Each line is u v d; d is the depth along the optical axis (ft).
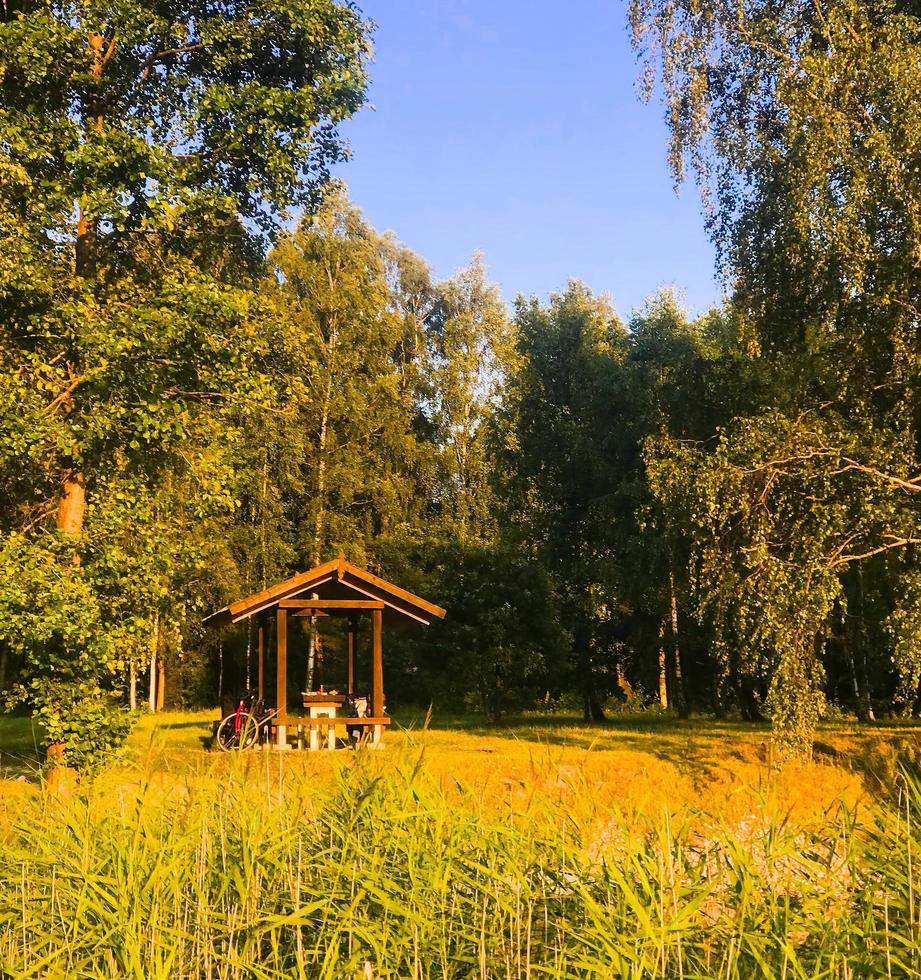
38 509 50.96
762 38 46.44
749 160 47.98
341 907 15.39
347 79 52.42
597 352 91.66
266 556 104.53
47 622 40.22
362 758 18.90
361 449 115.14
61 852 17.30
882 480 39.99
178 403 44.88
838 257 41.19
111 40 49.83
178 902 15.89
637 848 14.47
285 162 49.98
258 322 50.72
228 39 51.57
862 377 44.09
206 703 116.98
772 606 40.73
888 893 14.24
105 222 47.93
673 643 85.92
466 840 15.98
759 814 16.03
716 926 13.39
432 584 84.28
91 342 42.50
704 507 42.60
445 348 135.13
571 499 90.07
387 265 140.46
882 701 93.61
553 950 14.48
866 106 41.83
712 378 68.59
